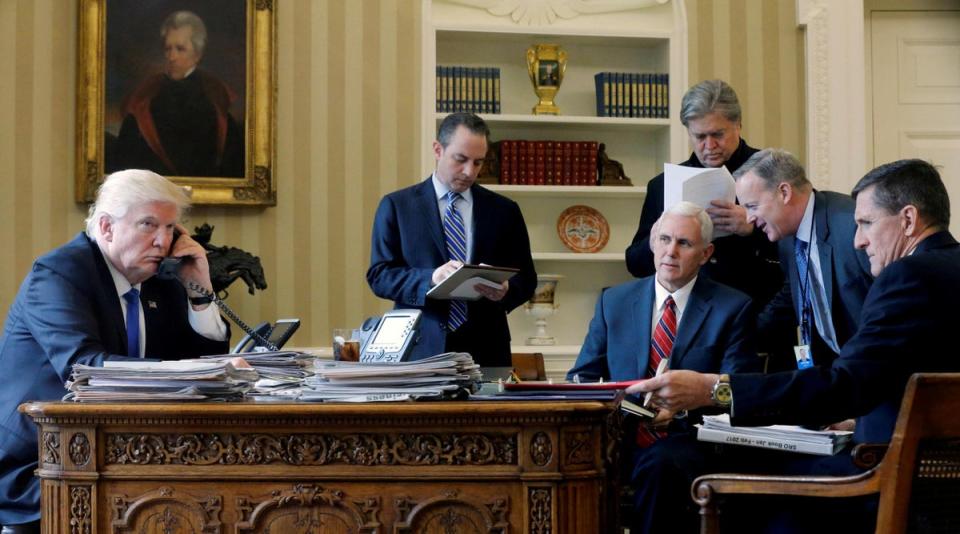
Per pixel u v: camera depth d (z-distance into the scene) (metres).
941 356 2.67
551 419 2.61
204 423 2.71
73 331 3.14
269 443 2.71
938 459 2.34
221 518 2.72
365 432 2.68
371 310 6.37
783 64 6.69
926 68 6.96
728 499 3.18
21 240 6.02
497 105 6.57
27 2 6.05
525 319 6.76
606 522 2.81
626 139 6.88
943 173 6.95
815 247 3.94
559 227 6.75
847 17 6.67
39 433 2.80
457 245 4.64
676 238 3.73
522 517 2.63
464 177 4.57
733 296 3.76
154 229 3.41
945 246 2.94
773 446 3.04
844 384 2.70
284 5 6.35
